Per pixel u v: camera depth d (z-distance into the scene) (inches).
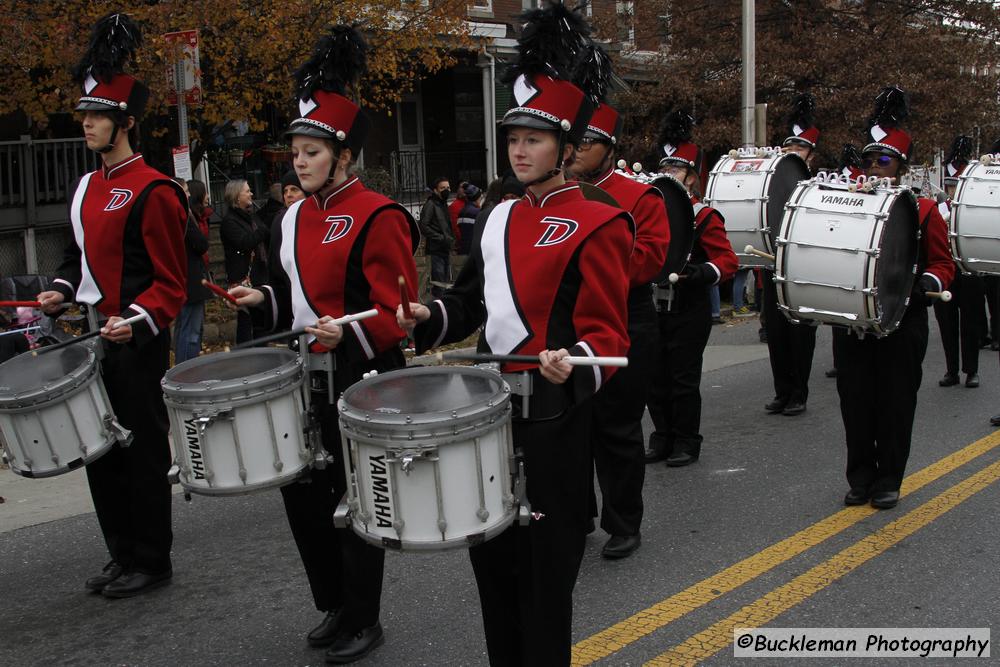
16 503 237.5
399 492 112.0
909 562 190.1
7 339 293.4
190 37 337.1
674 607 173.8
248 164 580.1
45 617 176.6
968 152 414.9
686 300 249.0
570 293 120.6
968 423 291.3
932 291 211.5
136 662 159.5
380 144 675.4
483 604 127.6
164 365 176.2
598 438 197.3
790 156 334.3
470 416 111.0
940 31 618.8
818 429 290.2
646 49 679.1
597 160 203.6
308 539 154.6
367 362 148.4
